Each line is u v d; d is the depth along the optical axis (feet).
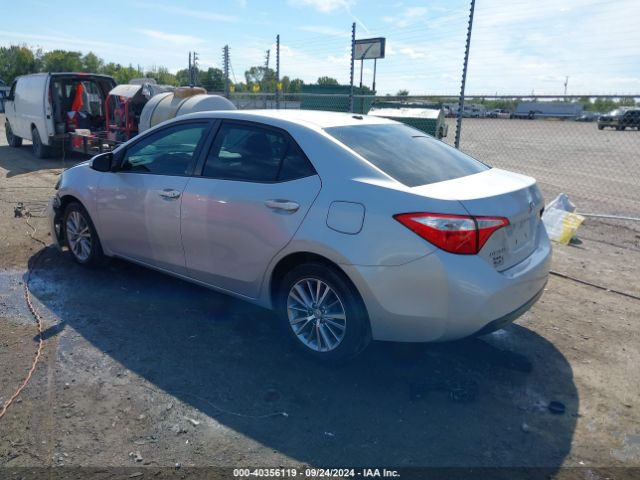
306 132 11.86
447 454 9.12
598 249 21.43
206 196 12.82
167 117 33.06
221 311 14.37
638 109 70.38
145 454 8.89
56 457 8.75
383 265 10.21
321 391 10.85
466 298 9.87
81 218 16.87
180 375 11.26
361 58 41.45
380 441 9.40
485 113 80.23
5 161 41.52
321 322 11.60
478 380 11.47
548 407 10.57
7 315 13.82
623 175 44.62
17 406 10.03
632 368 12.16
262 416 9.99
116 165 15.43
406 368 11.82
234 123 13.09
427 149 12.90
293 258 11.66
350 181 10.85
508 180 11.91
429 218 9.87
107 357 11.87
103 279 16.39
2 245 19.45
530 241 11.76
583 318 14.79
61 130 40.98
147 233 14.51
